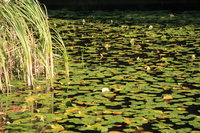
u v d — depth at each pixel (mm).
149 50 7285
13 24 5445
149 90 4992
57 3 16750
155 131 3791
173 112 4262
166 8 14461
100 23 10789
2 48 5242
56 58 6535
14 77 5570
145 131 3797
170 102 4570
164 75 5613
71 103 4500
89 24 10609
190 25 10117
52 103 4570
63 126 3922
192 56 6617
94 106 4449
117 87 5098
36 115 4184
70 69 5965
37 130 3795
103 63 6328
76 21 11180
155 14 12680
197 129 3840
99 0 16781
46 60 5480
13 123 3965
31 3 5297
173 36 8617
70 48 7484
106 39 8391
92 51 7203
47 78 5496
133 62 6355
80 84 5250
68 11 13852
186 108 4430
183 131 3770
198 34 8805
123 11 13727
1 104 4516
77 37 8656
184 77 5543
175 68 5984
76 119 4074
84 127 3861
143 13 13008
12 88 5113
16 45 5535
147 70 5887
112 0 16703
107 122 3982
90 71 5836
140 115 4164
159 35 8766
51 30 9617
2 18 5281
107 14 12867
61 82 5305
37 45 5582
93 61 6473
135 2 16609
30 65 5195
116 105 4496
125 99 4730
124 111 4297
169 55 6832
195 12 13070
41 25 5285
